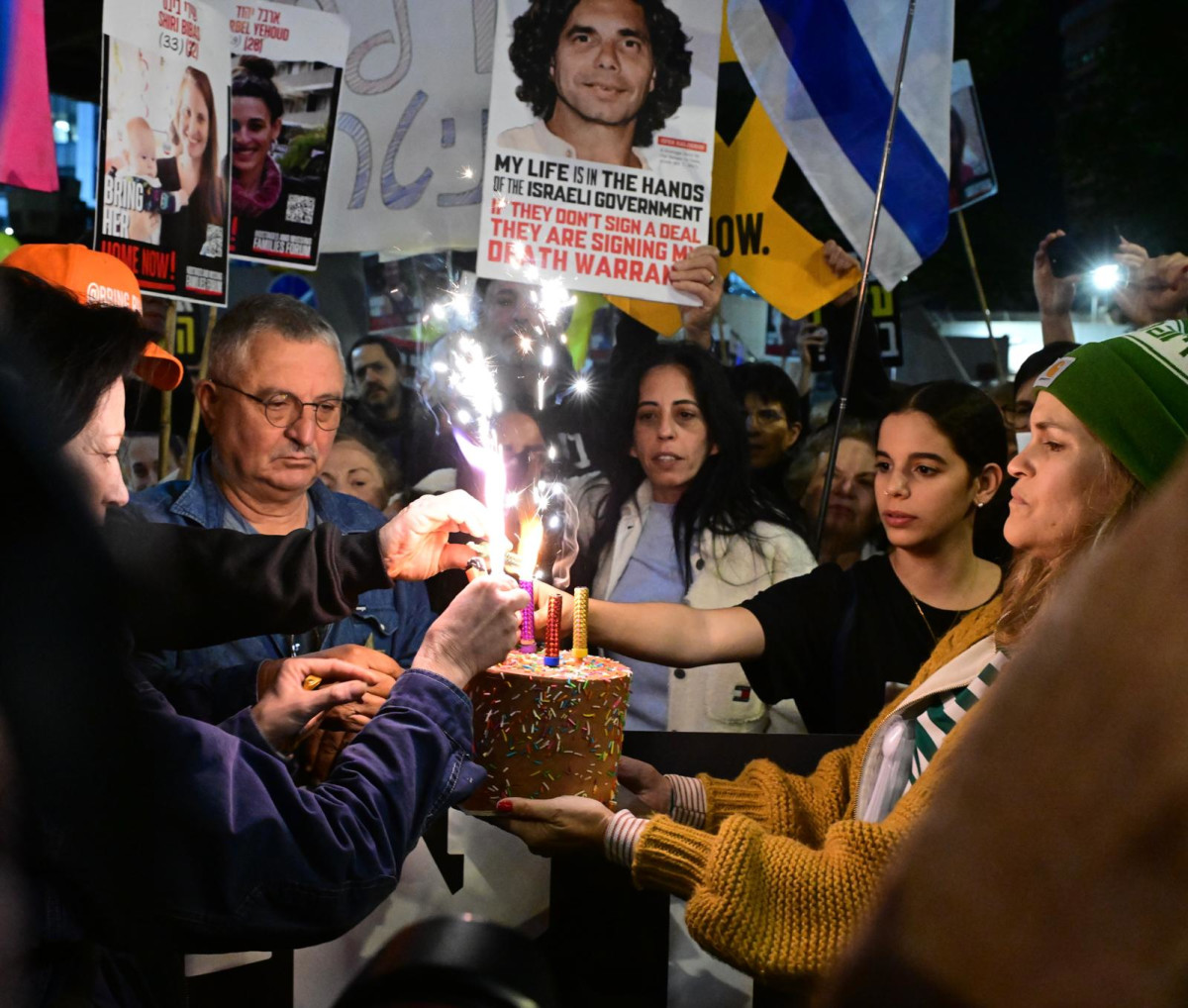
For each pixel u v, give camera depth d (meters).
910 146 2.46
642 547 2.37
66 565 0.55
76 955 0.77
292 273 2.96
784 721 2.36
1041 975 0.25
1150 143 5.36
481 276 2.29
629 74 2.29
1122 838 0.25
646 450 2.36
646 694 2.35
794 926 1.20
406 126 2.44
